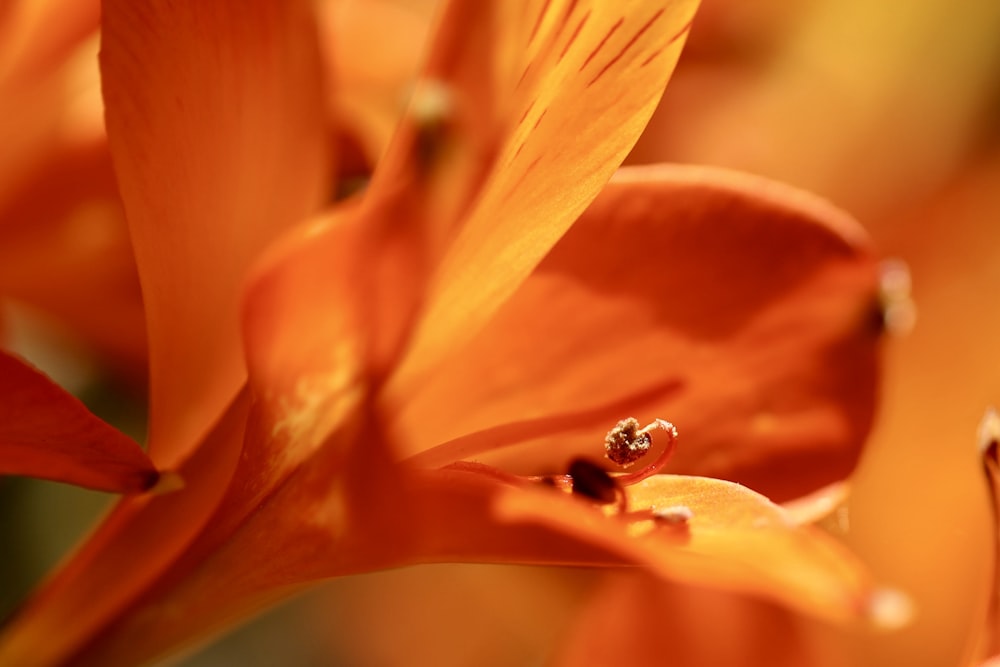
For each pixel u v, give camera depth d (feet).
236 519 0.58
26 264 0.79
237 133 0.60
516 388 0.63
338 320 0.55
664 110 0.93
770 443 0.64
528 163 0.58
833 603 0.56
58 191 0.78
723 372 0.64
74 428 0.55
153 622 0.61
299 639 0.88
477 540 0.54
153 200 0.58
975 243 0.90
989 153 0.97
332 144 0.64
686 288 0.64
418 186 0.55
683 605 0.76
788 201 0.65
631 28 0.57
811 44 0.98
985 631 0.59
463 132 0.55
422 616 0.87
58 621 0.62
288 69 0.62
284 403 0.57
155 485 0.56
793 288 0.65
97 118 0.78
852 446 0.64
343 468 0.55
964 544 0.81
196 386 0.60
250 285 0.55
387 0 0.89
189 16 0.58
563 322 0.64
